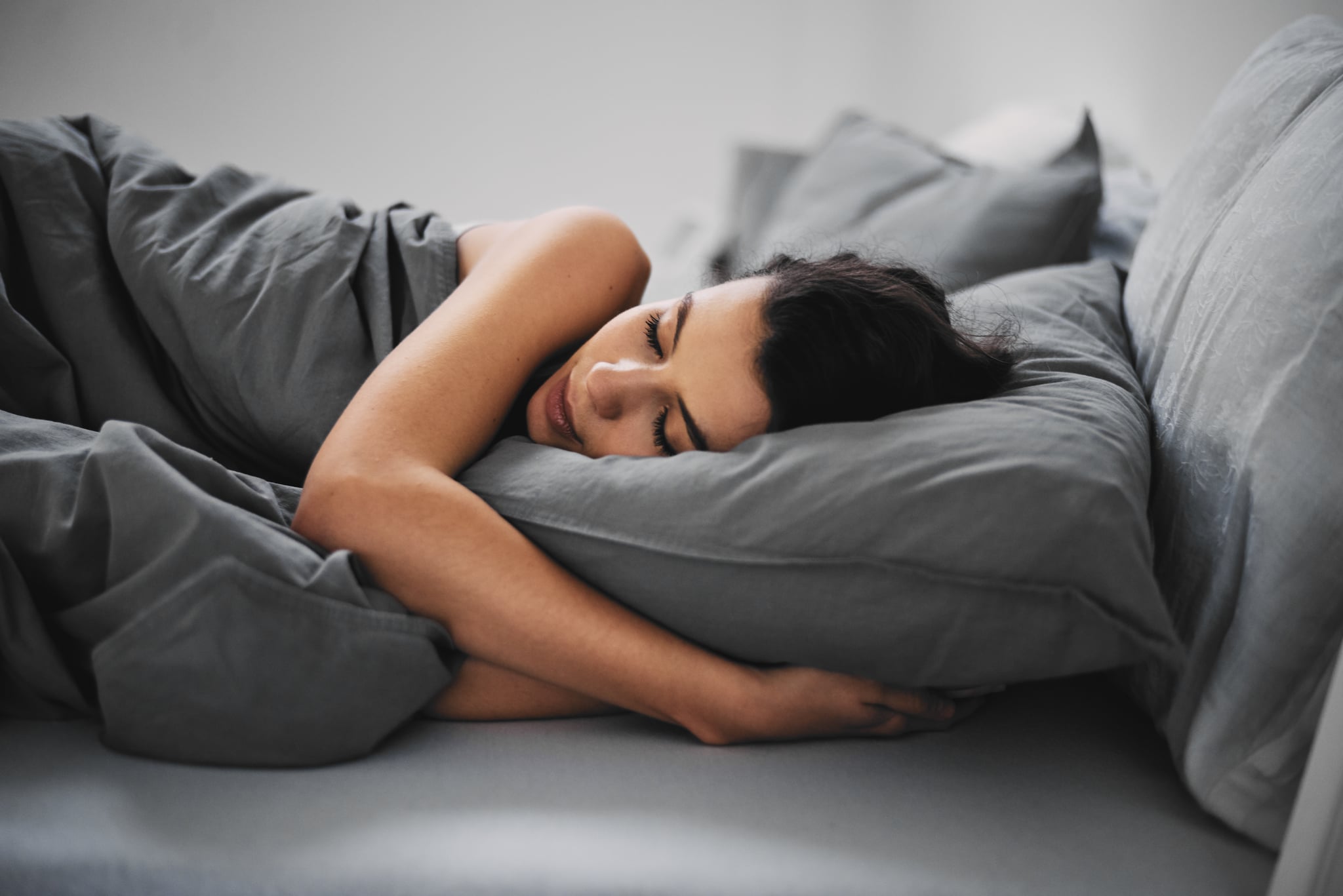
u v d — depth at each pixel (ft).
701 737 2.31
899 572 2.07
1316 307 2.16
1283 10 4.78
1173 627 2.27
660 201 10.71
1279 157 2.62
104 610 2.14
